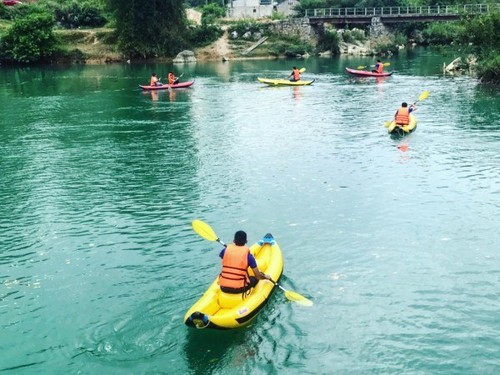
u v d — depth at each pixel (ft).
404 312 26.71
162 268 31.63
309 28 202.90
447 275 30.14
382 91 100.68
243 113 81.20
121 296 28.55
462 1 211.61
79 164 53.72
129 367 22.88
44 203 42.83
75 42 184.24
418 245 33.94
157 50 188.65
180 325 25.66
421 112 77.05
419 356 23.47
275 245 31.42
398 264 31.55
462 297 27.94
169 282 29.94
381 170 49.29
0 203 43.04
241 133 66.69
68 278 30.73
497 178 46.03
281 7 253.24
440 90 99.25
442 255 32.50
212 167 51.65
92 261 32.76
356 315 26.48
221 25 210.18
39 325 26.12
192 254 33.37
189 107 88.07
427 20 183.62
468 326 25.50
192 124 73.36
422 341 24.48
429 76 124.06
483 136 61.00
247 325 25.46
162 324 25.82
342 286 29.19
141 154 57.11
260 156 55.26
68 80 132.36
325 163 52.08
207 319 23.17
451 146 56.95
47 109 88.53
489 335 24.76
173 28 193.67
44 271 31.68
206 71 151.53
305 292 28.55
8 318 26.78
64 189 46.11
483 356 23.36
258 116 78.33
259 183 46.50
